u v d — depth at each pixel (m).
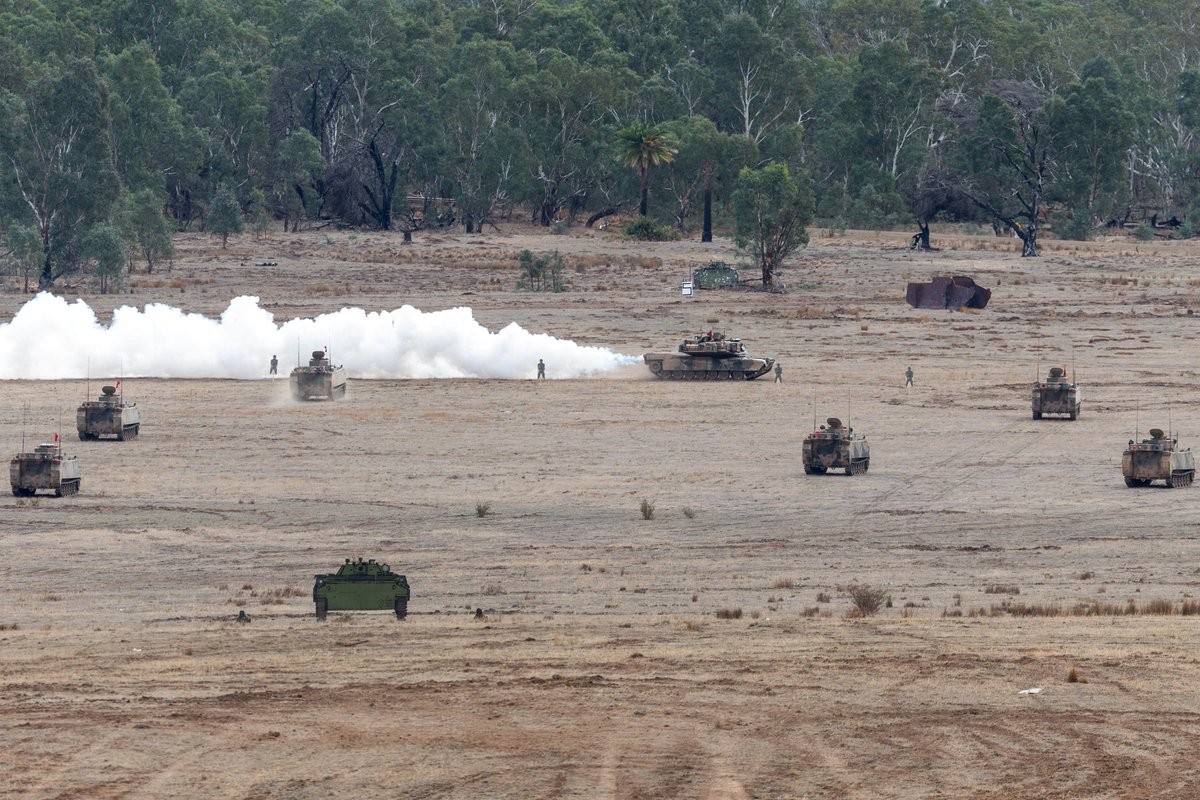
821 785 93.31
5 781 93.62
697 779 94.44
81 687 116.56
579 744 101.38
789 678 118.31
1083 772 95.56
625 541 197.62
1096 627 138.88
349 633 138.50
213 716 107.75
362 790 92.44
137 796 91.25
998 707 109.94
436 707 110.25
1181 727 104.81
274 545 195.75
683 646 131.00
